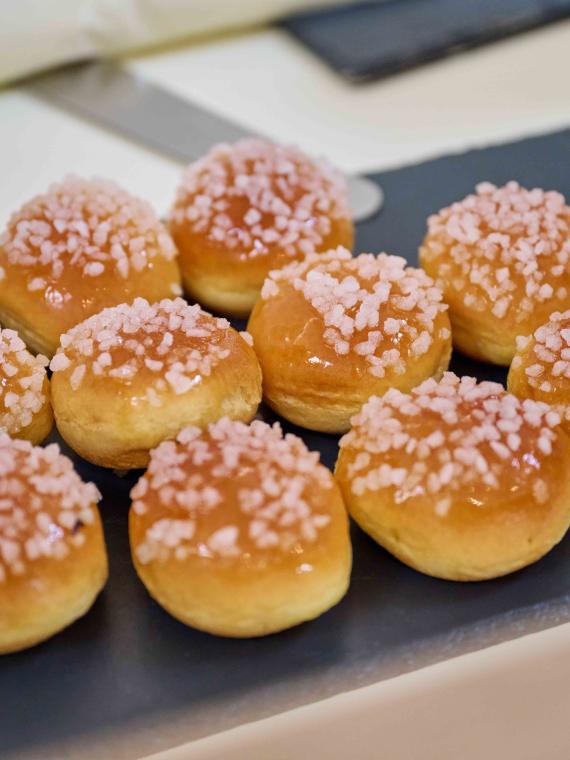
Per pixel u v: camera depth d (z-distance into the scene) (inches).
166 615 13.0
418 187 18.9
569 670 12.8
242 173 16.4
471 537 12.8
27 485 12.5
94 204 15.6
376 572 13.4
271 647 12.7
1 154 20.4
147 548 12.6
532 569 13.4
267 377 14.7
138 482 13.2
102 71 22.8
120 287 15.1
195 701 12.3
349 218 16.8
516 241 15.3
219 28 24.2
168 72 23.3
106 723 12.2
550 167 19.5
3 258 15.3
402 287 14.8
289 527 12.4
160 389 13.6
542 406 13.5
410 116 22.0
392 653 12.7
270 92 22.7
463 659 12.8
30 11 21.6
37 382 14.1
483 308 15.2
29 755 12.0
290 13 24.5
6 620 12.1
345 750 12.1
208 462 12.8
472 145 20.1
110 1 22.6
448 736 12.2
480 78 23.1
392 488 13.0
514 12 24.3
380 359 14.2
